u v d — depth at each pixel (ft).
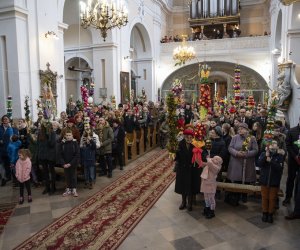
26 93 27.91
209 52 63.10
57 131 21.35
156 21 64.95
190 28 73.72
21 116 27.32
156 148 34.60
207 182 14.92
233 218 15.11
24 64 27.68
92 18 24.91
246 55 60.80
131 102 39.65
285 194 17.67
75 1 41.83
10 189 20.26
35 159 20.21
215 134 16.90
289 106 28.19
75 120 23.54
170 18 74.64
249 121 25.86
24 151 17.26
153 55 63.93
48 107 26.94
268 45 58.75
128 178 22.12
